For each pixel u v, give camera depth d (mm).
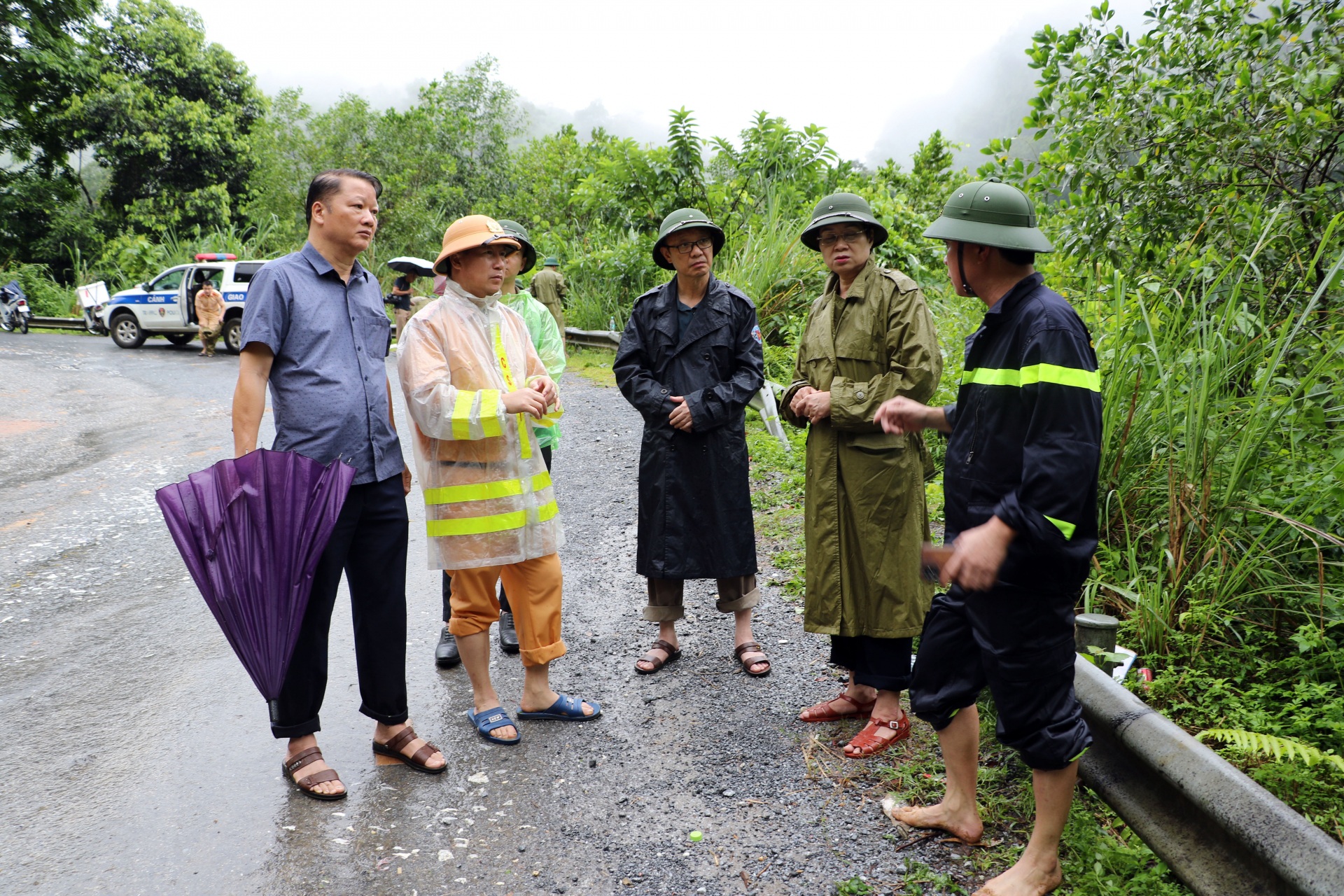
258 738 3400
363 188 3027
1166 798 2150
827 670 3898
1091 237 5133
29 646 4305
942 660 2527
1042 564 2123
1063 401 2033
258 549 2777
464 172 28016
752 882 2512
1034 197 5574
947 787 2688
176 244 28578
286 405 2975
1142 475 3977
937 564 2156
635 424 9461
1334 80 4250
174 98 32375
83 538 6102
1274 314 4090
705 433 3812
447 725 3514
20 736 3408
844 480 3271
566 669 3994
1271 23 4543
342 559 3029
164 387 13148
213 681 3898
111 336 19359
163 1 34344
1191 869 2002
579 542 5812
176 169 33125
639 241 13797
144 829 2801
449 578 4027
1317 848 1732
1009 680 2230
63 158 30578
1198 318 4121
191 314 18297
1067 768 2244
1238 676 3209
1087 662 2592
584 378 12523
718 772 3104
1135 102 5012
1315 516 3365
